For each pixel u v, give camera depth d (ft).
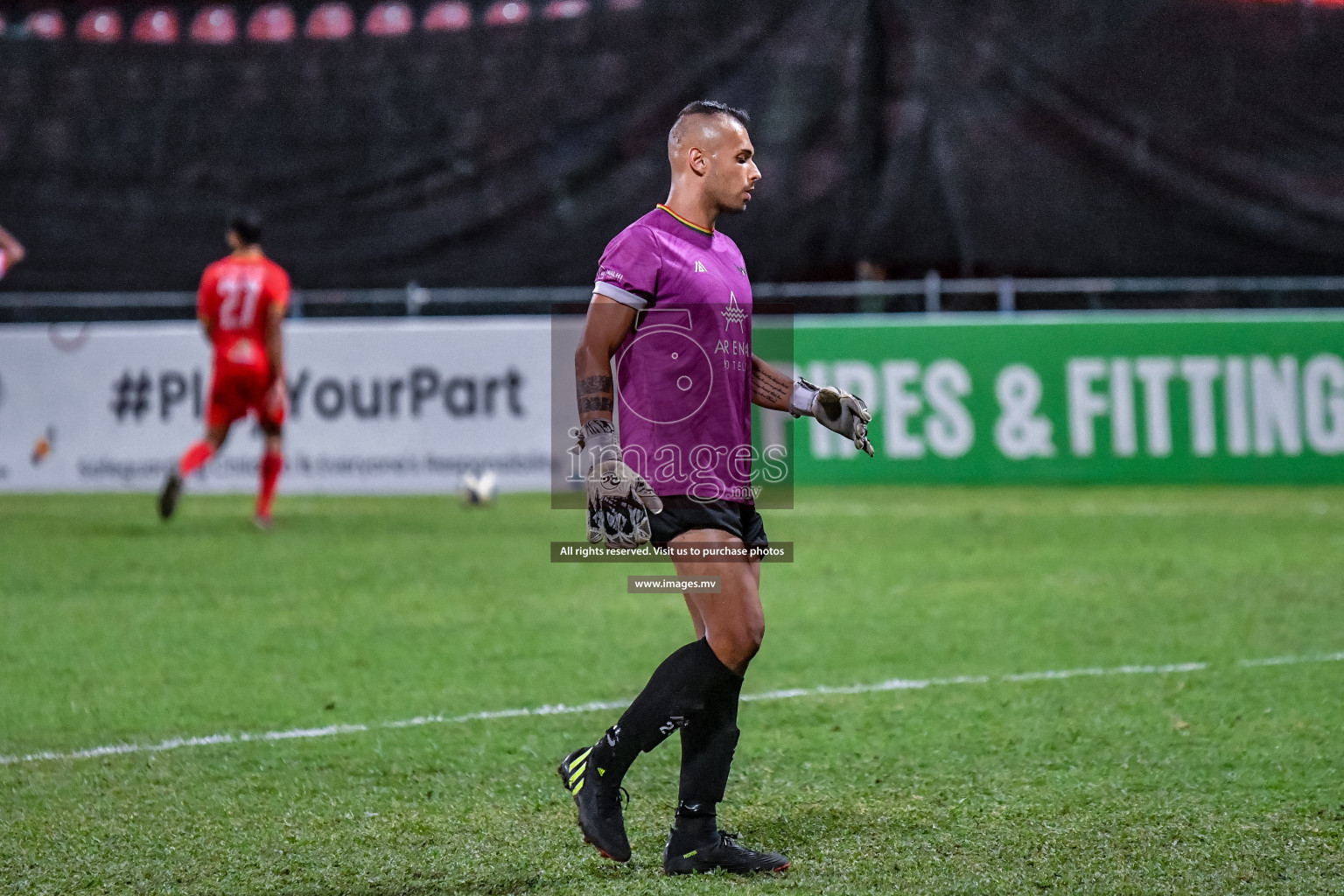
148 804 48.34
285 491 152.87
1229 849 42.32
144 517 133.39
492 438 152.87
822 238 173.58
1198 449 152.87
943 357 153.79
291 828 45.52
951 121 171.94
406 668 70.33
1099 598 89.25
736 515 41.06
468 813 47.11
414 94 174.60
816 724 59.21
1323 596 89.20
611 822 40.52
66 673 69.41
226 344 122.62
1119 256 172.86
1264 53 170.40
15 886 40.01
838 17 172.14
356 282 175.73
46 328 154.81
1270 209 171.83
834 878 40.09
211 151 175.11
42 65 175.52
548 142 174.09
